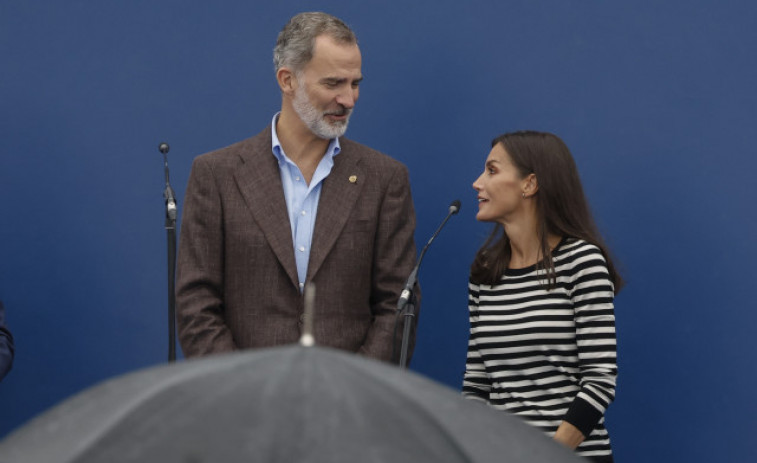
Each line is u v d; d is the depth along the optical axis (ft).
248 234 30.50
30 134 40.01
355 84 30.76
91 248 39.88
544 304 28.50
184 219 31.22
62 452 6.01
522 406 28.58
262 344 29.94
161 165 39.63
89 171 39.86
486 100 38.37
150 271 39.70
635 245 37.70
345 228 30.78
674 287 37.55
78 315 39.91
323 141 31.53
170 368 6.85
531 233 29.40
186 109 39.63
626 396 37.78
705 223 37.40
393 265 31.04
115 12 39.75
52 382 39.91
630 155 37.70
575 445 27.17
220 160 31.48
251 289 30.37
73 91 39.91
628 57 37.68
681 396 37.52
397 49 38.83
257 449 5.70
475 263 30.12
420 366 38.63
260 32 39.42
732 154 37.24
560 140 29.89
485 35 38.40
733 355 37.24
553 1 38.01
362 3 38.93
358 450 5.81
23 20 39.91
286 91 31.19
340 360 6.70
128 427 6.03
